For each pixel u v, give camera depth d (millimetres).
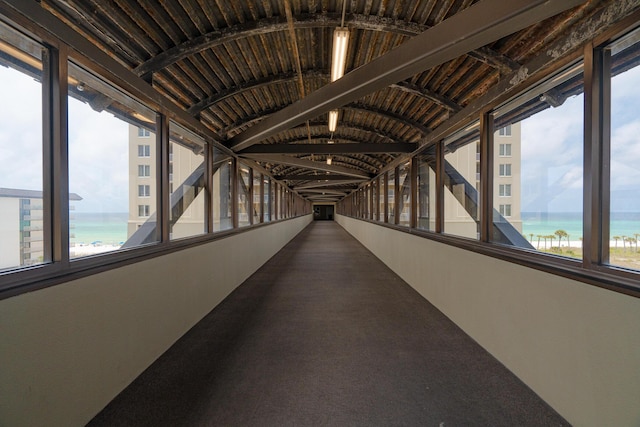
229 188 4961
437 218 3930
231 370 2188
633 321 1316
